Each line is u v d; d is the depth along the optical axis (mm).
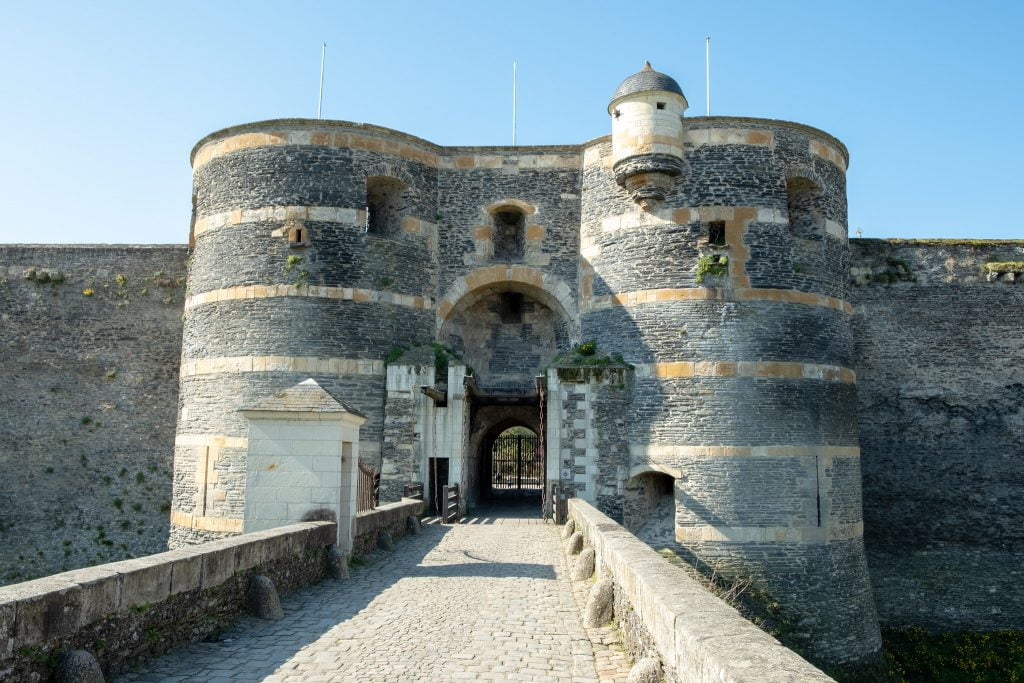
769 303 17469
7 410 22641
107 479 22312
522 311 21438
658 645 5379
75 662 5164
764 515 16750
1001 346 21672
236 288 18281
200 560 7105
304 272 18094
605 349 18359
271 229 18297
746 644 4113
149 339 22844
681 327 17516
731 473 16875
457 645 7141
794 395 17234
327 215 18391
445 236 19984
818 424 17344
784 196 18016
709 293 17516
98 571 5898
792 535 16750
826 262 18266
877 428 21516
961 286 21891
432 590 9703
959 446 21406
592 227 19172
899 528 21203
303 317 17953
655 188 17922
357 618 8133
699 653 4176
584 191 19578
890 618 20828
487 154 20203
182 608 6816
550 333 21188
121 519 22141
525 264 19797
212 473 17797
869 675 17094
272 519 10492
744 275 17531
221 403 17969
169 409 22500
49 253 23281
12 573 21969
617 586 7688
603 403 17891
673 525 17391
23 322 22984
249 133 18797
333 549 10430
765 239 17719
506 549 13328
